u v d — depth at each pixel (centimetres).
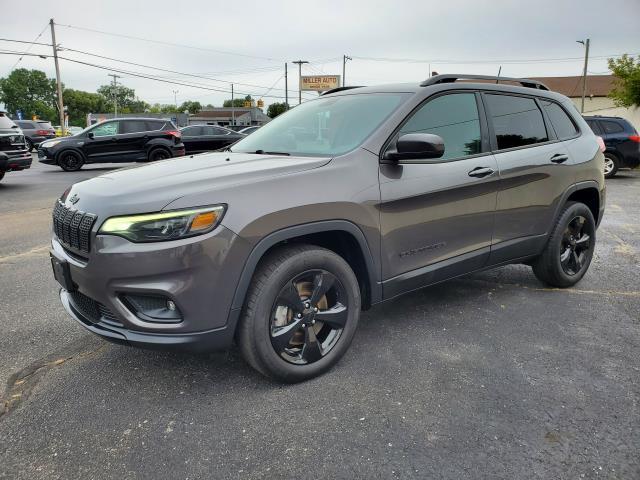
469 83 370
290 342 284
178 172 290
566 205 431
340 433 244
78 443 238
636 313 390
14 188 1152
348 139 322
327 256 284
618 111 3450
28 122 2823
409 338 346
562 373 298
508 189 373
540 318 379
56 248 293
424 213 324
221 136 1947
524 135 397
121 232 244
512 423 251
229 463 224
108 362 316
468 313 389
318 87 5906
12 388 287
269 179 269
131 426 251
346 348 304
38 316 390
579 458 225
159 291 243
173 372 303
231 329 260
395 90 351
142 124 1620
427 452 230
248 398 274
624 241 628
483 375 296
